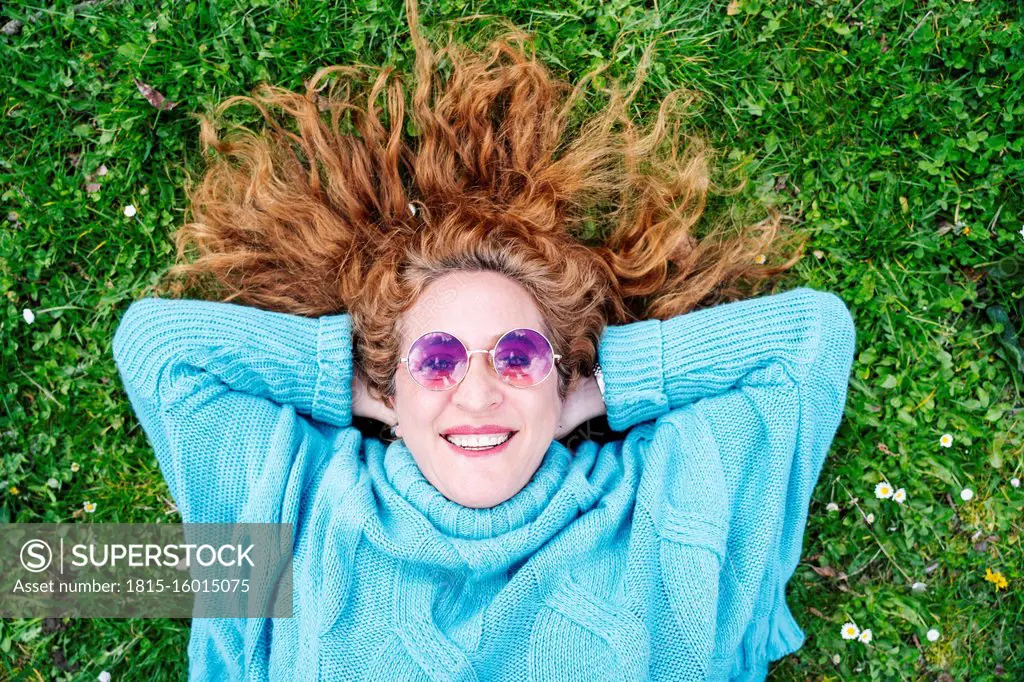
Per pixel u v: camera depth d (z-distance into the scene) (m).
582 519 2.20
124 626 2.73
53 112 2.67
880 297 2.71
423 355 2.06
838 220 2.71
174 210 2.73
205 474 2.21
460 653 2.03
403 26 2.66
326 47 2.66
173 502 2.76
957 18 2.63
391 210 2.57
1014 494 2.73
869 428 2.75
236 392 2.28
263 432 2.25
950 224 2.73
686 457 2.25
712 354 2.27
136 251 2.71
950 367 2.72
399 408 2.20
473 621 2.10
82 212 2.68
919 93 2.66
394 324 2.24
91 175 2.70
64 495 2.76
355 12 2.66
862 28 2.68
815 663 2.75
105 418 2.74
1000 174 2.66
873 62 2.66
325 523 2.21
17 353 2.72
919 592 2.75
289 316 2.33
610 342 2.36
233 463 2.22
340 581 2.12
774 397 2.24
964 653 2.74
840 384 2.30
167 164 2.70
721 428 2.25
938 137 2.69
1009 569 2.75
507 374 2.06
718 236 2.69
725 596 2.23
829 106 2.71
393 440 2.65
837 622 2.74
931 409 2.72
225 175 2.62
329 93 2.67
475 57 2.62
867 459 2.73
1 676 2.69
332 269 2.56
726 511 2.18
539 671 2.05
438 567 2.14
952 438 2.73
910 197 2.71
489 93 2.53
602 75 2.70
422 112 2.54
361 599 2.12
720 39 2.69
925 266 2.73
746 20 2.69
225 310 2.27
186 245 2.71
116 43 2.65
